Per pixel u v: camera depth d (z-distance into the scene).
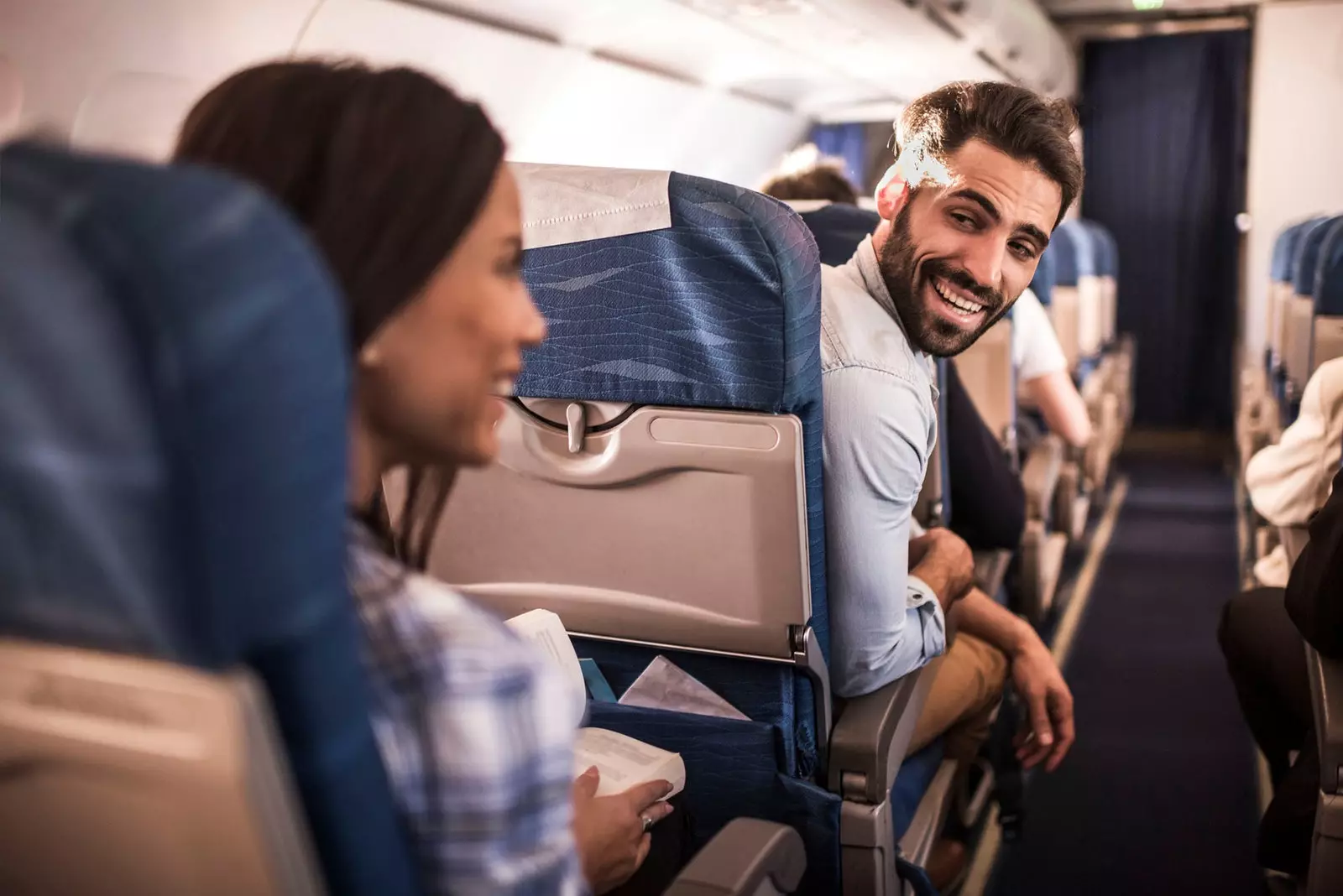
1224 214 7.72
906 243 1.53
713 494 1.34
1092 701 3.28
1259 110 7.41
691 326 1.27
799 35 4.51
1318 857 1.45
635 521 1.40
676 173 1.25
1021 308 3.38
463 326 0.70
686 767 1.49
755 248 1.21
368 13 2.96
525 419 1.40
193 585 0.48
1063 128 1.48
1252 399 4.80
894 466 1.44
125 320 0.44
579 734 1.33
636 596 1.44
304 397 0.50
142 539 0.48
